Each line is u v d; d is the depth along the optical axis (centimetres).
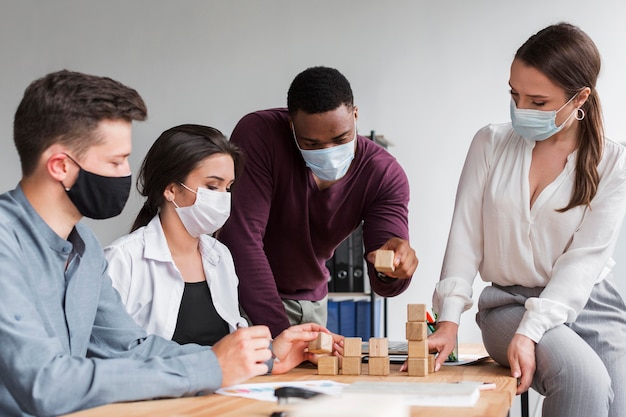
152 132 464
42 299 131
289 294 257
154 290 202
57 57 477
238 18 459
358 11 445
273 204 235
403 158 438
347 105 210
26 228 131
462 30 433
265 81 455
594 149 187
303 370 178
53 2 478
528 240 191
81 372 120
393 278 218
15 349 118
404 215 234
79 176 131
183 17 464
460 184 206
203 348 161
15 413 129
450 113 434
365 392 129
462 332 425
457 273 200
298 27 452
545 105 184
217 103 460
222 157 206
